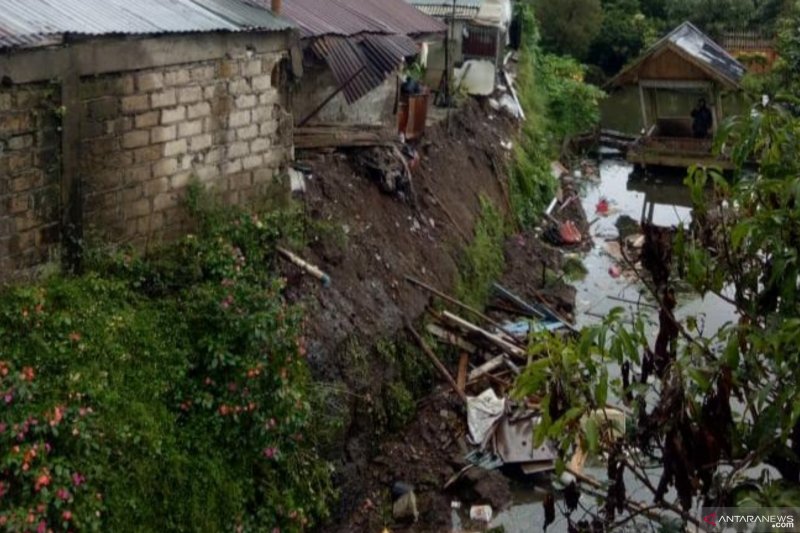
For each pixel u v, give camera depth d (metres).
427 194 13.73
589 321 14.72
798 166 4.59
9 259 6.75
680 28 25.72
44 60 6.71
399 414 10.00
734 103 25.56
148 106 7.77
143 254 7.93
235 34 8.44
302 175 10.82
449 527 9.09
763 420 4.15
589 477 9.41
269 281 8.44
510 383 10.92
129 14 7.62
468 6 19.47
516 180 18.62
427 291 11.70
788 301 4.27
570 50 34.50
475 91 19.75
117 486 6.42
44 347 6.47
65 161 7.04
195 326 7.57
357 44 11.66
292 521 7.65
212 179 8.62
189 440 7.12
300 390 7.83
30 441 6.05
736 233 4.34
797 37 21.91
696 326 5.12
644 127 25.36
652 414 4.67
